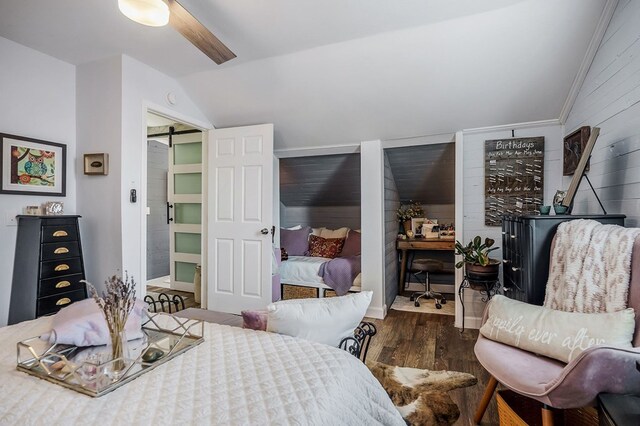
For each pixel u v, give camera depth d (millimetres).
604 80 2002
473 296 3113
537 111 2738
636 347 1213
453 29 2186
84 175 2703
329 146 3611
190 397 933
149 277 5105
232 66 2797
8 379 1033
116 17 2102
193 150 4359
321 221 5109
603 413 1061
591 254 1517
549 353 1381
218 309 3516
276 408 880
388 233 3768
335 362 1146
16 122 2387
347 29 2230
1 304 2303
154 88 2852
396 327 3139
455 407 1847
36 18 2100
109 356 1182
